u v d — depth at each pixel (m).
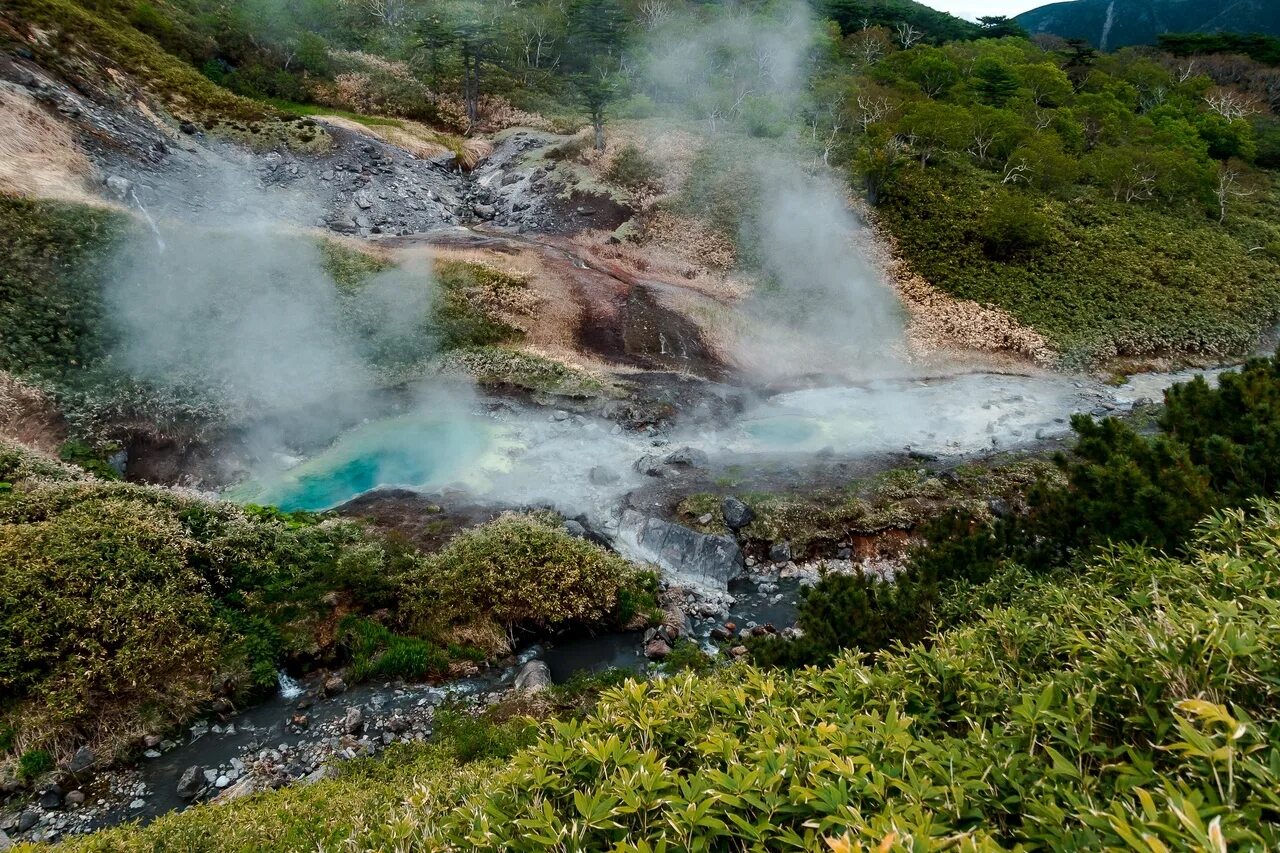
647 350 26.00
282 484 17.38
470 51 52.56
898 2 96.06
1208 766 2.45
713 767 3.26
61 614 10.46
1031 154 38.22
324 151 36.09
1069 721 3.04
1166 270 32.16
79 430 16.70
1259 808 2.19
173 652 10.76
